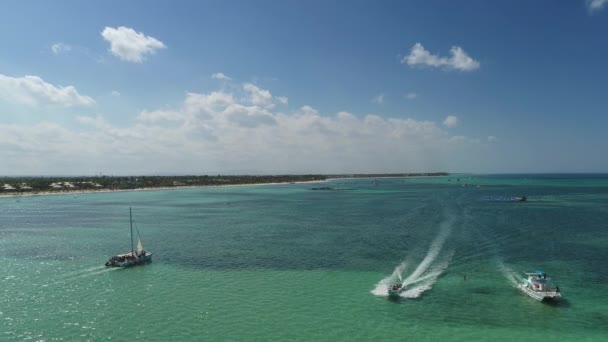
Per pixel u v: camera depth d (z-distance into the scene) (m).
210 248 74.75
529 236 82.75
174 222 112.62
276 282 52.91
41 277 56.22
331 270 58.53
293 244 77.69
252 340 36.09
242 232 93.19
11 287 51.59
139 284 52.59
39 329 38.53
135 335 37.16
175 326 39.06
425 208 140.25
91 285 52.34
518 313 41.94
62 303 45.56
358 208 145.38
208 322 39.94
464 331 37.84
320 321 40.06
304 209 145.25
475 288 49.94
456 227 95.44
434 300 45.81
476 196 195.00
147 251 72.81
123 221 116.19
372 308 43.47
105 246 78.69
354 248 73.19
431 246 73.88
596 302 44.94
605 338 36.47
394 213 127.25
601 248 71.25
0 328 38.78
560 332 37.62
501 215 117.31
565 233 85.88
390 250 71.12
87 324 39.62
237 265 61.84
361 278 54.53
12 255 70.75
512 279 53.47
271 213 133.38
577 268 58.41
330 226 100.88
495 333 37.44
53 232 96.56
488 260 63.31
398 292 47.47
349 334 37.28
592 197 182.75
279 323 39.62
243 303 45.09
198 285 51.81
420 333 37.44
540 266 59.53
